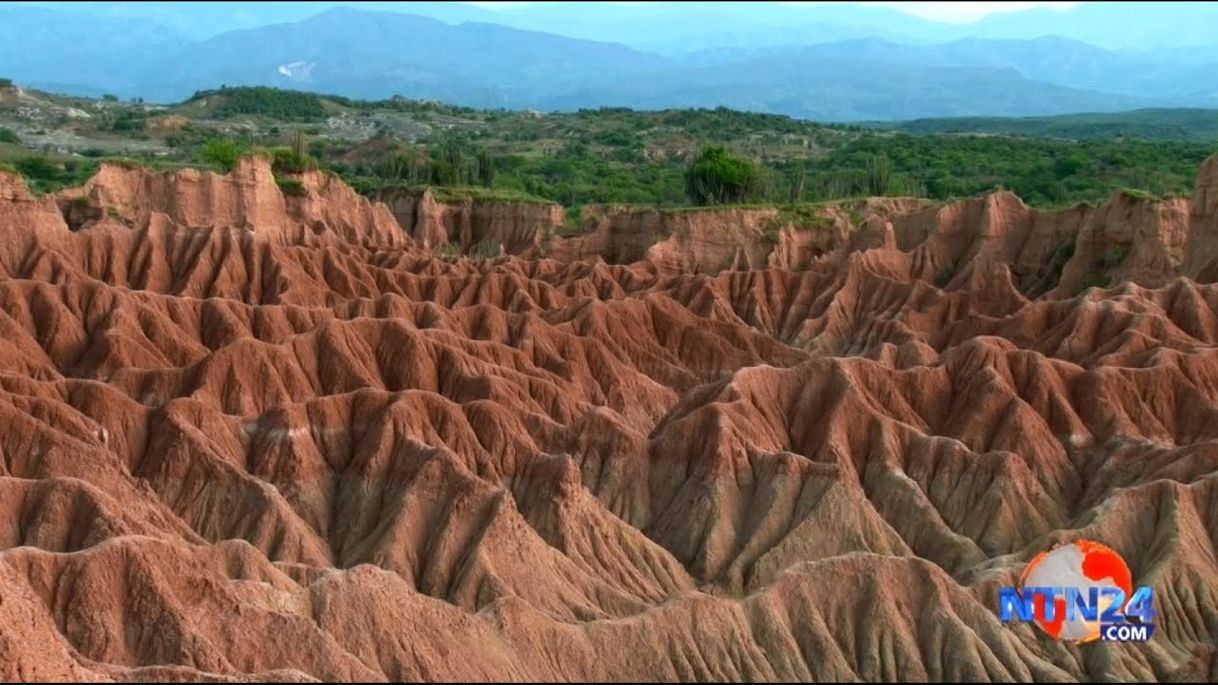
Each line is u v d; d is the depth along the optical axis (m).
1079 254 123.94
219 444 77.12
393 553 66.75
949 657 57.38
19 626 46.94
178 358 96.94
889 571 60.22
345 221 144.75
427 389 91.88
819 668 57.03
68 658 47.69
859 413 80.88
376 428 77.31
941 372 87.69
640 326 111.31
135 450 76.19
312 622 51.94
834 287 124.94
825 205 145.88
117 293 101.25
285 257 119.81
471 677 52.84
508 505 66.50
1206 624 62.22
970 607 59.69
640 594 67.25
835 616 59.31
